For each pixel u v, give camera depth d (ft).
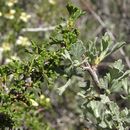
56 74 7.52
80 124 19.89
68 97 22.58
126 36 24.30
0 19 20.13
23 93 7.52
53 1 23.54
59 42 7.59
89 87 7.86
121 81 7.59
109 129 7.79
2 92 7.44
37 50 7.65
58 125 20.98
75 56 7.34
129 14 26.35
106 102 7.47
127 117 7.71
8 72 7.59
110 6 26.78
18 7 21.04
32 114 14.15
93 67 7.63
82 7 24.17
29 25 22.74
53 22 23.45
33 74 7.57
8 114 7.77
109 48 8.00
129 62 21.35
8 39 19.40
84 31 25.41
